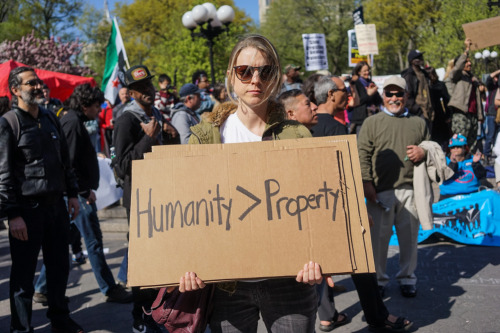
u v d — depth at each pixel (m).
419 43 37.44
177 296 2.12
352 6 44.12
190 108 5.53
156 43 50.72
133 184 2.01
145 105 4.03
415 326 3.98
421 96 8.41
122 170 3.87
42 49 25.88
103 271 4.76
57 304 3.94
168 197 1.99
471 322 3.98
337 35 44.50
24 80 3.59
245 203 1.96
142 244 1.95
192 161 2.02
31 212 3.66
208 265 1.92
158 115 4.27
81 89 4.63
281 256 1.91
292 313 2.11
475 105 8.98
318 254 1.91
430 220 4.43
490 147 10.59
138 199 1.99
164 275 1.92
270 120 2.20
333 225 1.93
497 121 9.00
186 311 2.10
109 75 11.38
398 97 4.47
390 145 4.46
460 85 8.73
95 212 4.78
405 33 38.72
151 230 1.96
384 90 4.53
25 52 25.39
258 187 1.98
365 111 8.34
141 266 1.93
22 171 3.63
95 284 5.35
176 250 1.93
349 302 4.55
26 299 3.68
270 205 1.96
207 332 3.85
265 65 2.11
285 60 45.88
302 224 1.94
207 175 2.00
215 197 1.97
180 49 25.66
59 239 3.89
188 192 1.99
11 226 3.57
